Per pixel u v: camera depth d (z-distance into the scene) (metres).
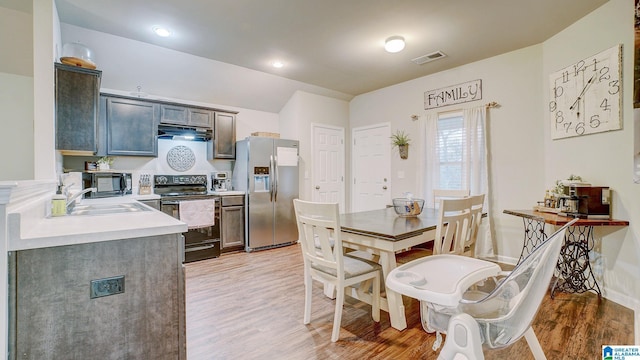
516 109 3.48
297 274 3.23
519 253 3.47
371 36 3.11
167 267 1.30
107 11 2.63
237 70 4.03
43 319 1.05
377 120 5.07
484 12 2.65
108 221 1.43
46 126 2.01
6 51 1.94
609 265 2.51
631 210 2.31
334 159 5.36
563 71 2.97
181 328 1.34
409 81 4.58
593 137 2.65
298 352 1.79
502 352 1.77
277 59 3.73
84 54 2.56
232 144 4.45
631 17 2.31
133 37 3.13
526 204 3.41
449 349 1.06
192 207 3.71
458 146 3.99
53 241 1.06
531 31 3.02
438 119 4.20
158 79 3.81
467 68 3.89
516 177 3.49
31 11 1.99
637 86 2.25
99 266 1.16
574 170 2.87
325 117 5.23
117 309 1.19
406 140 4.60
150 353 1.26
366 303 2.44
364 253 2.46
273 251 4.25
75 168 3.43
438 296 1.12
